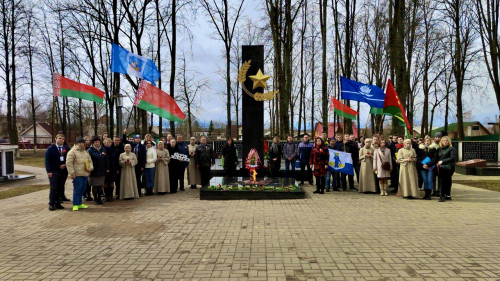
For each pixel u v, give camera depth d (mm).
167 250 5137
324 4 20281
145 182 10617
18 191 11844
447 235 5812
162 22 22156
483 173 15438
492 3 20219
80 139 8508
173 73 20172
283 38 22000
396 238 5641
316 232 6031
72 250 5227
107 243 5551
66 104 33688
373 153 10461
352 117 16375
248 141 12398
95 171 8930
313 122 35500
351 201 9117
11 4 27094
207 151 11812
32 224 6941
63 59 29266
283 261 4598
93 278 4137
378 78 29312
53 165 8500
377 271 4227
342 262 4543
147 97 11758
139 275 4199
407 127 11000
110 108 25781
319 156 10391
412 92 30391
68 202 9633
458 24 22156
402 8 16047
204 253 4969
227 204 8750
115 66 11438
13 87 29062
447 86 28922
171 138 12016
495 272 4172
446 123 30391
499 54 20375
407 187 9570
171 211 7977
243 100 12406
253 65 12398
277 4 20438
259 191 9406
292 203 8828
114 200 9695
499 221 6805
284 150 12578
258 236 5801
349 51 19406
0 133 55406
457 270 4238
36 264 4645
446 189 9141
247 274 4168
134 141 10805
